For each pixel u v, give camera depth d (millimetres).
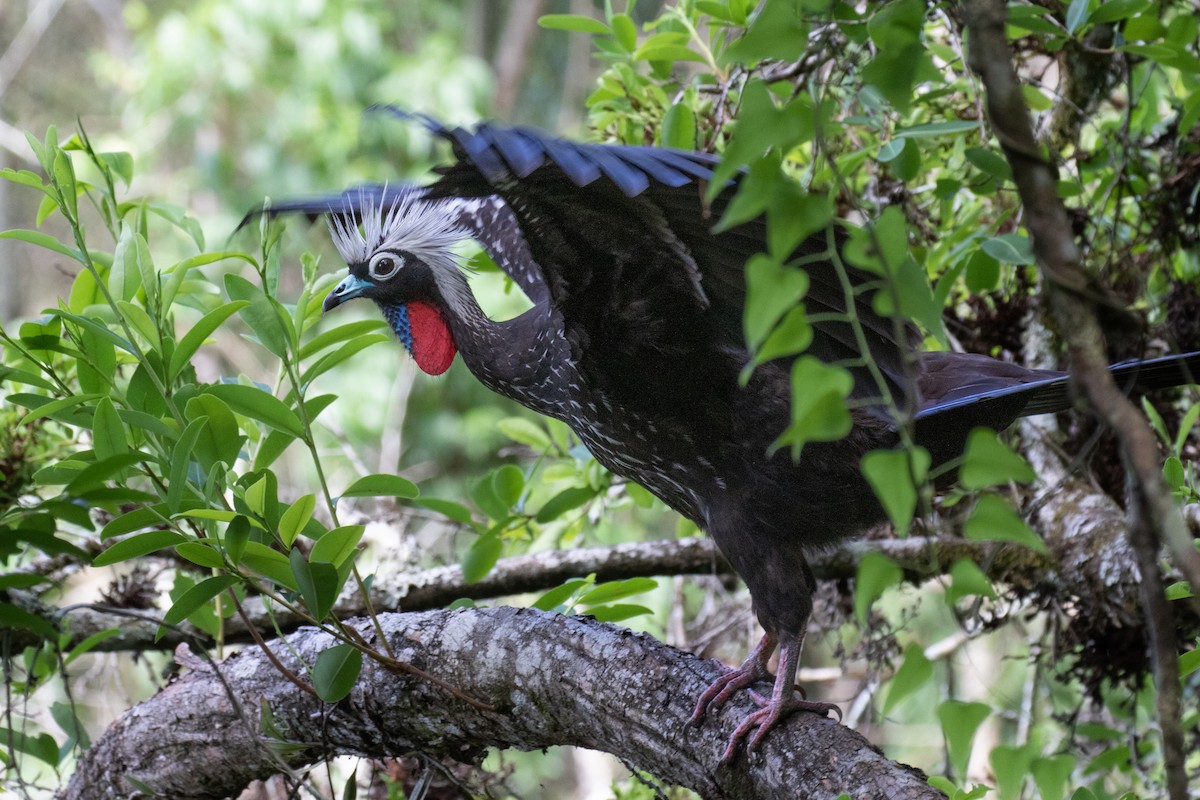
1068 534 6762
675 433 5574
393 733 5676
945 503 6820
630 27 7215
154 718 6051
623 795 6941
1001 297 7469
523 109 22484
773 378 5340
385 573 7777
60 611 6852
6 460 6676
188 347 5223
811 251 4859
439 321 6863
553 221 4891
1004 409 5465
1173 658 3004
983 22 3092
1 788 6258
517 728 5473
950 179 6746
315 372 5340
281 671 5316
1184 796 2998
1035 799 6820
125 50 21797
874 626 7559
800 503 5539
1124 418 2969
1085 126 7746
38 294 20500
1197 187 6402
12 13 22641
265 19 17953
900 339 3020
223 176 18891
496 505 6875
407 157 19531
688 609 10750
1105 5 5523
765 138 2885
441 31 21109
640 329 5273
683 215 4801
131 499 4906
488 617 5551
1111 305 3088
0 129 17234
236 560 4934
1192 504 5762
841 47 5875
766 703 5047
